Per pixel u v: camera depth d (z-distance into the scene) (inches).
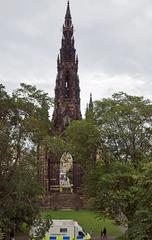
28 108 1969.7
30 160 1978.3
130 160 2687.0
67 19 6363.2
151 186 1631.4
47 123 2044.8
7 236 2044.8
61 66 6151.6
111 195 2391.7
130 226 1889.8
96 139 2682.1
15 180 1908.2
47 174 5339.6
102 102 2822.3
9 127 1913.1
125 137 2682.1
